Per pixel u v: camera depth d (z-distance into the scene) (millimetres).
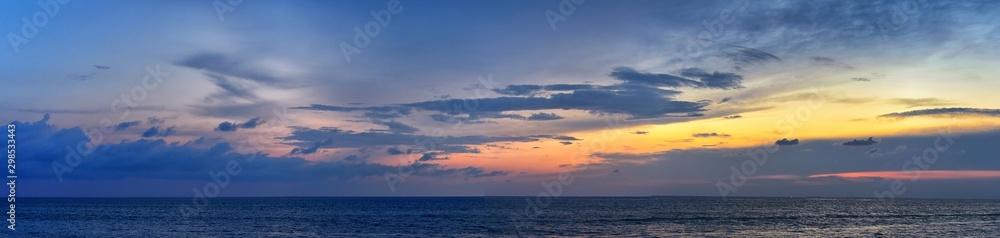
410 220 92312
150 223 84438
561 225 79625
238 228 75500
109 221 89625
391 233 68125
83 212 121250
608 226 77375
